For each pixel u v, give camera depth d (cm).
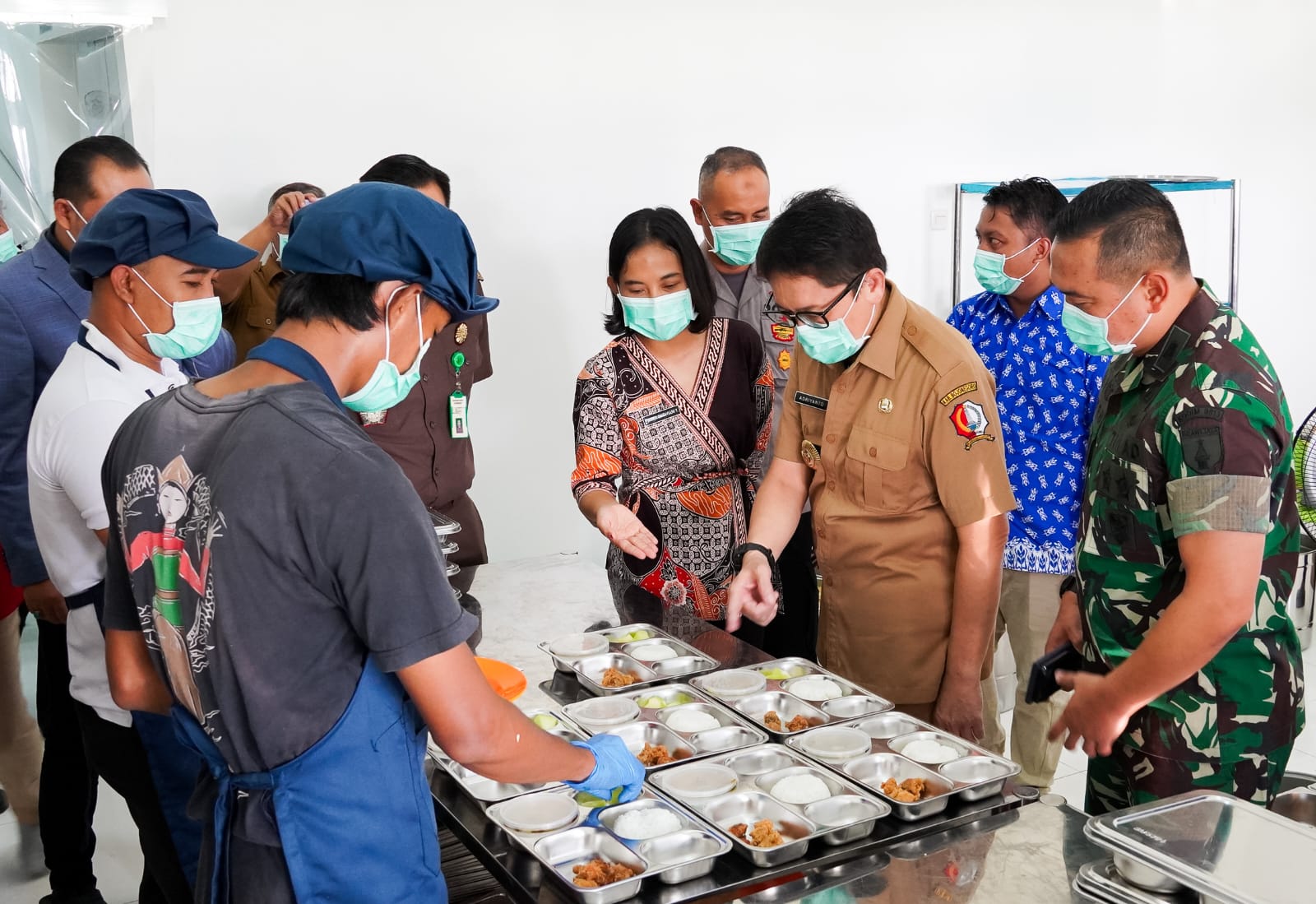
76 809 238
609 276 236
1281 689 159
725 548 239
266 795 112
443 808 145
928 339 186
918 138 421
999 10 430
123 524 114
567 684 184
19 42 283
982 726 194
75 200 229
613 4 352
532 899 124
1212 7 483
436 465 279
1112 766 175
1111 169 473
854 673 204
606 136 359
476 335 286
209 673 108
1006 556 292
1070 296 160
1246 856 118
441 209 113
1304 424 303
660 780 149
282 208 288
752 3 376
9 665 271
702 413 236
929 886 126
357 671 110
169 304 183
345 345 111
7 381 221
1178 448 149
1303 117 520
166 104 299
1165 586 159
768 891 126
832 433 197
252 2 304
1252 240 521
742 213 278
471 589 234
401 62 325
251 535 102
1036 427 281
